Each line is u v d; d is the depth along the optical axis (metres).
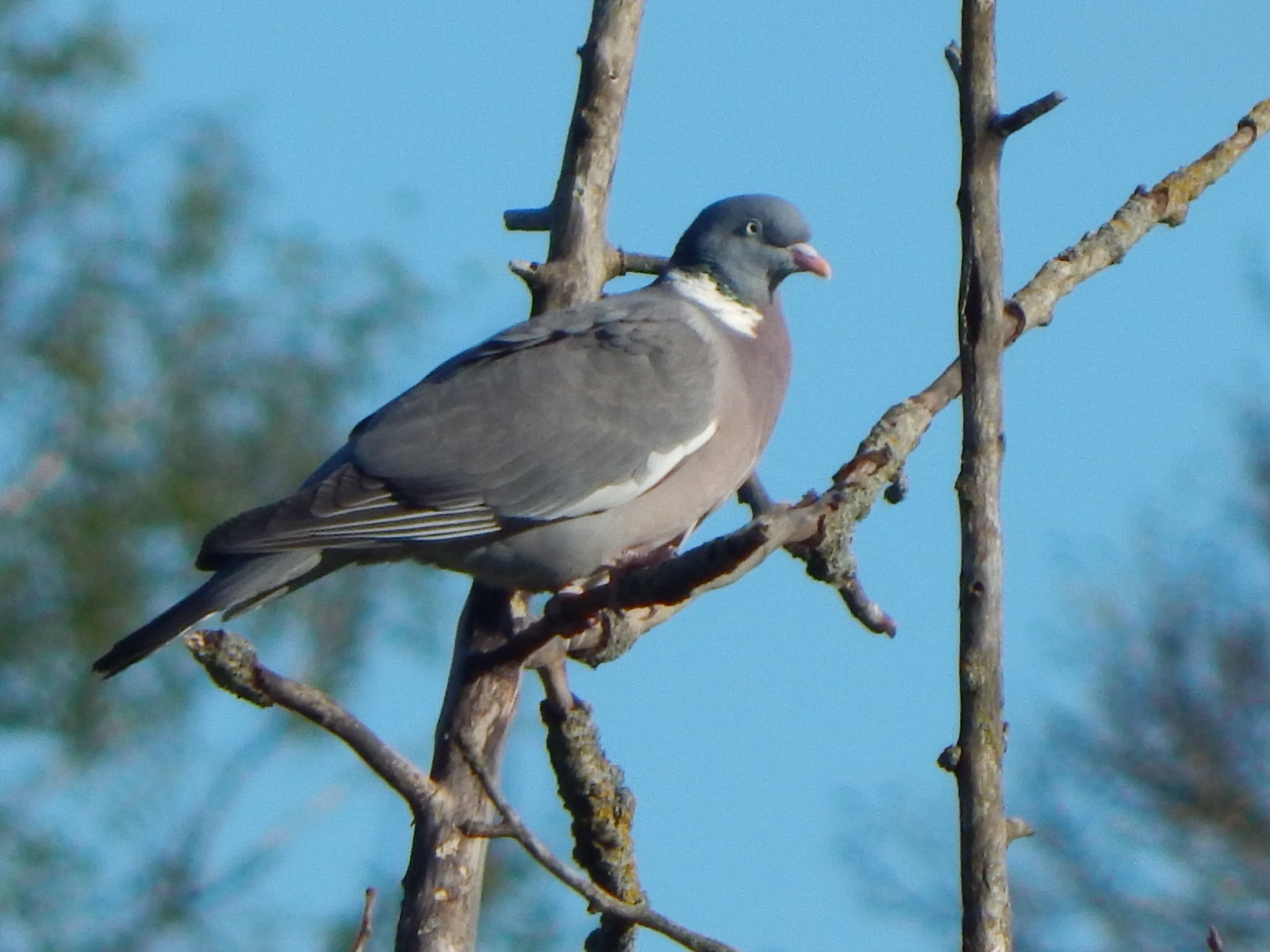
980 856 6.21
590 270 11.20
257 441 23.20
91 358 22.88
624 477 11.08
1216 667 17.48
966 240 6.53
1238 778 17.11
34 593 21.92
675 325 11.62
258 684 8.14
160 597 22.47
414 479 10.75
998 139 6.51
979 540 6.44
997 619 6.40
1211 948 6.30
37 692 21.39
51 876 19.72
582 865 8.86
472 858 8.71
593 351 11.30
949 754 6.34
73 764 20.97
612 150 11.11
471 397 11.07
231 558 10.23
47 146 23.56
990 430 6.48
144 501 22.55
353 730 8.41
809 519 7.68
